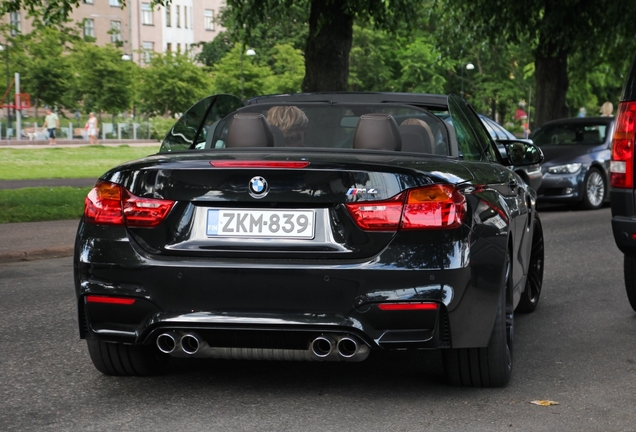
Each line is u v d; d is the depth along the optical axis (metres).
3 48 64.25
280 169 4.72
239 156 4.91
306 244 4.71
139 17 100.38
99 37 97.06
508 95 66.88
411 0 21.92
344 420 4.71
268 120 5.97
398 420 4.71
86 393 5.23
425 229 4.66
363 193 4.69
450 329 4.73
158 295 4.77
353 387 5.36
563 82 27.61
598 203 19.39
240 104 6.37
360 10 20.00
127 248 4.84
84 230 4.98
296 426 4.61
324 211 4.72
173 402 5.04
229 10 25.25
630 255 7.15
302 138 5.95
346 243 4.69
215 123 6.12
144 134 63.09
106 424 4.65
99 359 5.45
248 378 5.56
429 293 4.63
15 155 38.59
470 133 6.10
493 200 5.21
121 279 4.82
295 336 4.70
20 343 6.55
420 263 4.64
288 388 5.33
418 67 67.00
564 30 26.23
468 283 4.74
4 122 57.75
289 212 4.74
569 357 6.16
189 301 4.74
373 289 4.62
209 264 4.70
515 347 6.47
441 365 5.88
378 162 4.75
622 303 8.18
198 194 4.80
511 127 73.19
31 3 19.77
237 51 62.66
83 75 63.62
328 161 4.73
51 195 18.61
